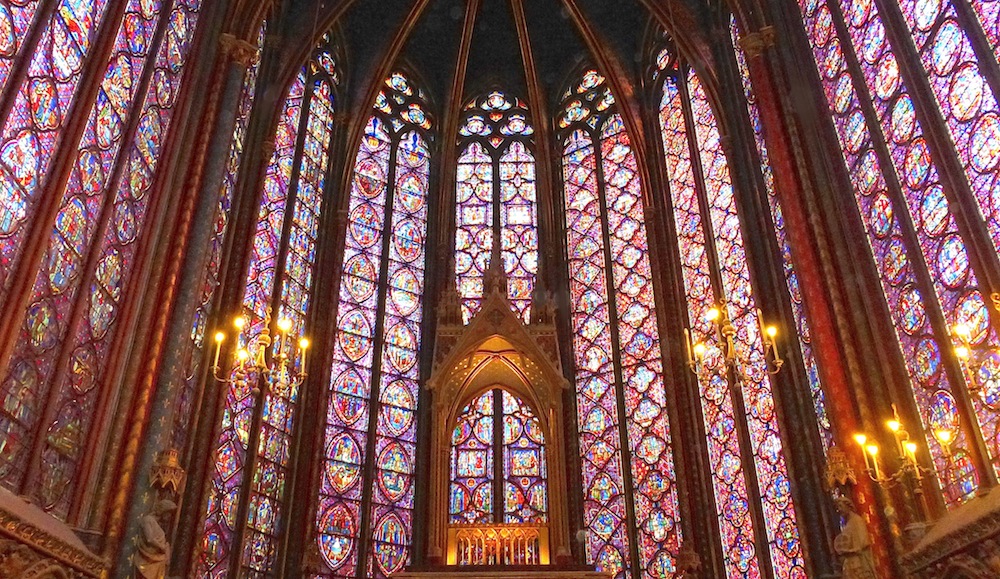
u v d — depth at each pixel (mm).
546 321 16562
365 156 21625
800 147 14180
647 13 22047
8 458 9352
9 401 9367
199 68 14773
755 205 16562
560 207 22250
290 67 18828
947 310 10961
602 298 20328
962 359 9836
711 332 17484
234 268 16062
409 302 20406
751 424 15734
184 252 13258
